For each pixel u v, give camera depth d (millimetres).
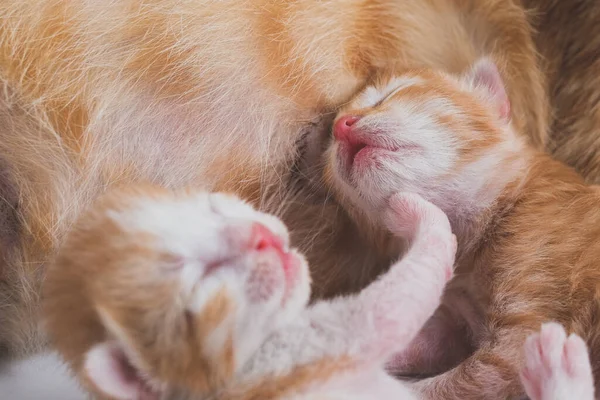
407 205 328
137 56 337
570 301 329
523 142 355
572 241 335
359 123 343
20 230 329
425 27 375
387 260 352
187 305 297
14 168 328
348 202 348
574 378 306
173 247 301
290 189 355
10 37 326
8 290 330
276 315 303
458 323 347
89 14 332
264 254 302
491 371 322
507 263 337
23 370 334
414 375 344
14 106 328
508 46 383
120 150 338
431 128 344
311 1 355
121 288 299
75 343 305
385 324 305
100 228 306
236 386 300
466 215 344
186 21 341
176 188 337
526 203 342
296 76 354
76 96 332
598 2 377
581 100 381
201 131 345
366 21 365
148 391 300
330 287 355
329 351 303
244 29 346
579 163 380
